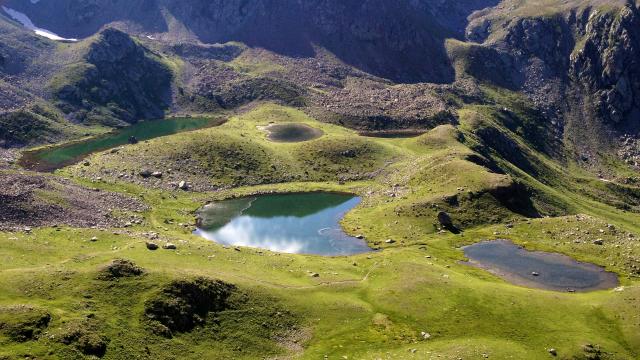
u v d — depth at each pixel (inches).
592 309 3828.7
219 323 3287.4
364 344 3356.3
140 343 2874.0
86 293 3134.8
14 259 3809.1
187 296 3299.7
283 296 3769.7
